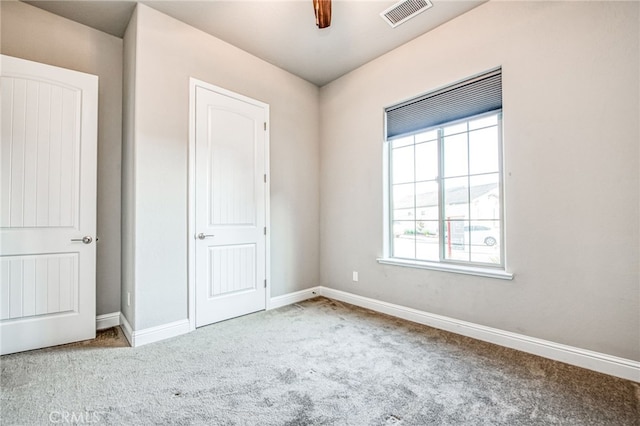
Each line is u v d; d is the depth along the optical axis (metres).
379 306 3.10
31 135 2.17
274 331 2.54
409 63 2.88
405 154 3.09
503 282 2.24
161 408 1.50
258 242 3.11
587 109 1.89
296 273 3.51
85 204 2.37
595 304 1.86
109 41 2.70
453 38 2.55
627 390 1.64
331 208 3.68
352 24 2.61
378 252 3.14
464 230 2.64
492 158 2.48
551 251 2.03
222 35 2.76
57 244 2.25
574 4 1.94
